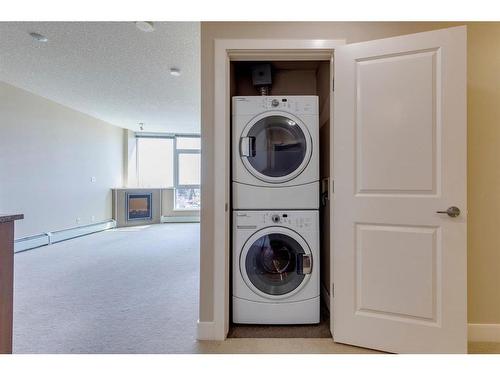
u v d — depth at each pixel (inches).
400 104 65.3
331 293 75.7
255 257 80.4
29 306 91.0
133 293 102.2
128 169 271.9
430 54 63.2
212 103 73.3
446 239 62.3
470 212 72.9
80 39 105.4
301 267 79.3
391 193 66.3
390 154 66.1
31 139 173.0
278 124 80.6
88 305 91.9
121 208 260.2
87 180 221.9
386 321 66.7
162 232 232.4
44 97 179.3
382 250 66.9
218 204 73.1
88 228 221.3
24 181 168.6
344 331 70.3
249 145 79.6
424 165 63.7
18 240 163.9
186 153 296.4
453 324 62.1
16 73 137.6
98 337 73.0
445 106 62.4
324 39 72.4
